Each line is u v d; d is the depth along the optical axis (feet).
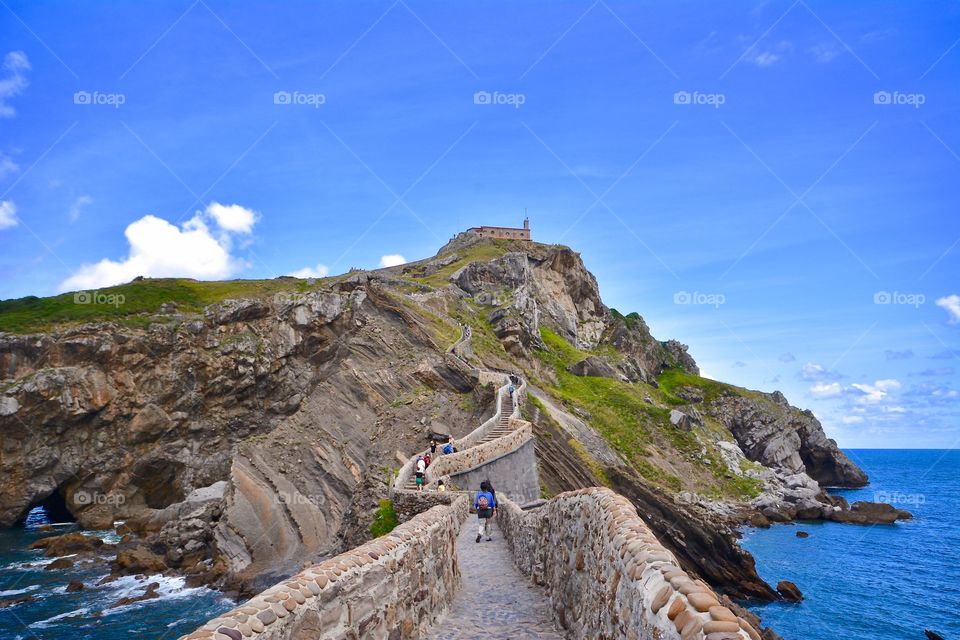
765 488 263.70
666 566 14.71
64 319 222.89
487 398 165.07
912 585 149.07
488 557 52.01
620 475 174.29
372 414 161.68
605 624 19.65
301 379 215.92
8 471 193.77
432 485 90.84
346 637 18.90
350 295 221.25
